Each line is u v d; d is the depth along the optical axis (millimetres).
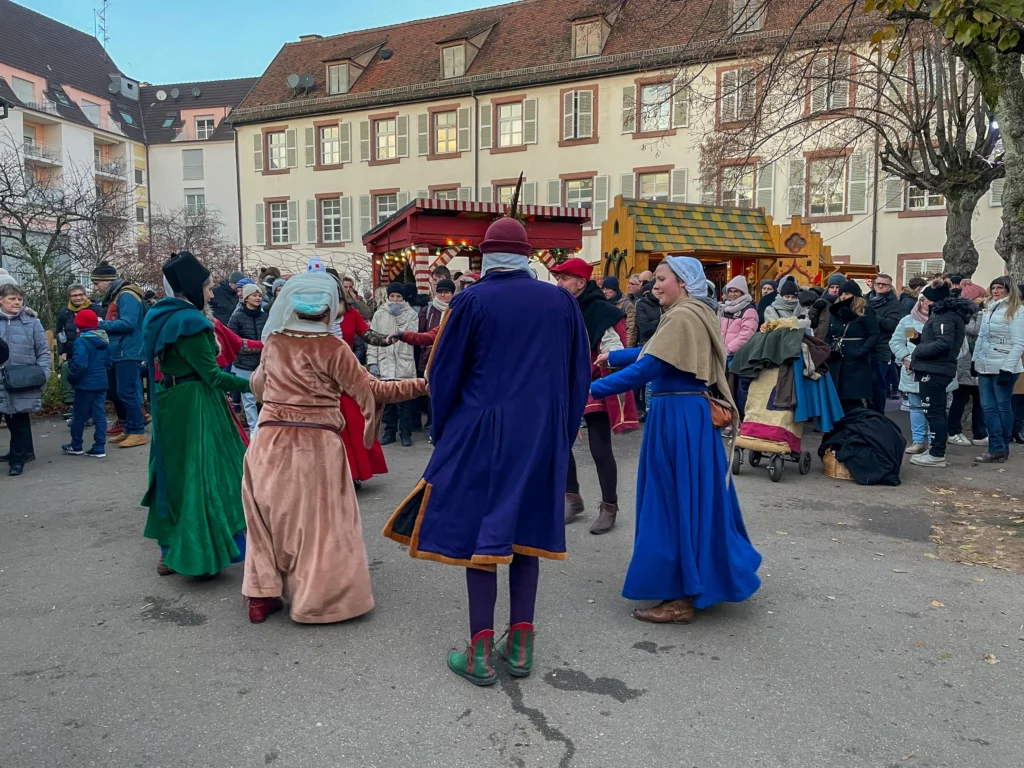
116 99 49844
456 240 11922
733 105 14625
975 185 15133
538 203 29891
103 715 2916
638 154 28141
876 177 20438
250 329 7926
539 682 3160
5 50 43531
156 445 4281
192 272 4246
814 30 13062
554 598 4066
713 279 15883
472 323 3029
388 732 2795
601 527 5188
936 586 4223
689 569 3604
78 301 9406
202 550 4156
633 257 13078
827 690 3100
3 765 2594
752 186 26609
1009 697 3049
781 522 5445
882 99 16688
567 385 3158
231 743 2727
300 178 33938
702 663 3326
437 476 3094
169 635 3617
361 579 3770
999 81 8328
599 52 28703
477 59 31422
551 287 3170
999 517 5559
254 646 3496
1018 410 8492
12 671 3270
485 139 30594
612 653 3422
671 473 3703
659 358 3635
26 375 6902
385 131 32594
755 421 6809
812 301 8117
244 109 34719
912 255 25234
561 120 29266
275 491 3699
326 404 3795
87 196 17672
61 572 4484
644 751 2674
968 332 8227
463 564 3053
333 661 3346
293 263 34125
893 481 6527
